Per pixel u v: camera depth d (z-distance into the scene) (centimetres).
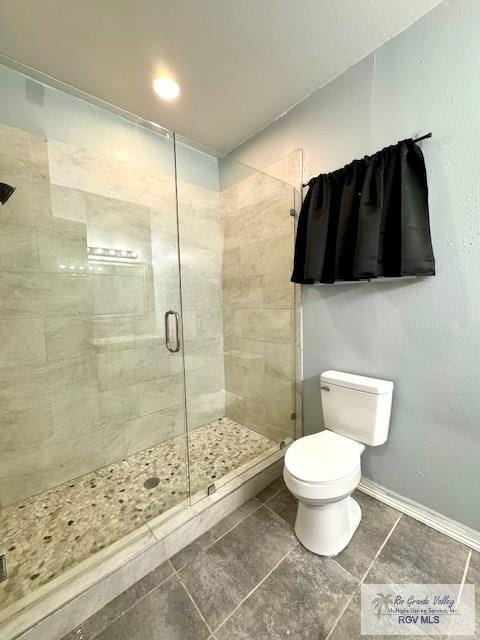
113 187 188
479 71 116
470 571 120
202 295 242
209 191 241
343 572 120
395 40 137
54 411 172
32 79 157
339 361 175
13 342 158
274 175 202
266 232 211
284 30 133
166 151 212
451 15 120
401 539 136
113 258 191
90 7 121
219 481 167
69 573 114
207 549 134
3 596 107
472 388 127
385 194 138
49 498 164
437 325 135
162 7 122
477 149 119
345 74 157
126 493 166
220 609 108
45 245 164
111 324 192
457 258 127
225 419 259
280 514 155
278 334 211
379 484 164
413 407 146
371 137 149
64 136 169
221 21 129
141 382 207
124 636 101
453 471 136
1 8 121
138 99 178
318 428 193
